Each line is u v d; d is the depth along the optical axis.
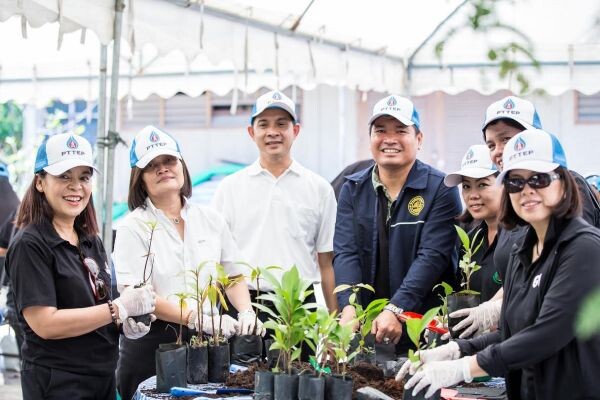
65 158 2.63
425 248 3.40
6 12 3.27
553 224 2.15
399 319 3.19
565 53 5.25
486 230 3.33
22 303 2.54
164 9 3.97
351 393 2.30
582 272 2.05
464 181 3.29
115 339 2.79
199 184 8.64
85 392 2.68
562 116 7.65
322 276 3.92
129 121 9.33
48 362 2.62
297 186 3.79
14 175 9.35
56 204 2.64
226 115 9.15
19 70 6.38
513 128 2.98
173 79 6.33
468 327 2.72
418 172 3.51
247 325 3.01
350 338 2.39
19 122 10.05
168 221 3.16
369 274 3.53
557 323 2.05
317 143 8.56
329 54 5.12
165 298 3.11
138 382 3.09
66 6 3.44
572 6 4.30
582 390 2.10
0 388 5.39
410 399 2.24
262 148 3.73
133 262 3.09
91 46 5.79
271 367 2.72
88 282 2.73
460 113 8.09
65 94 6.35
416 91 5.78
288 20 4.71
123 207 8.34
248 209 3.76
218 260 3.24
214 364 2.73
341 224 3.60
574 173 2.78
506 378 2.32
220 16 4.30
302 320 2.39
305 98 8.56
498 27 1.05
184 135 9.20
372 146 3.50
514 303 2.28
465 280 3.35
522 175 2.14
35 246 2.57
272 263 3.71
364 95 5.64
